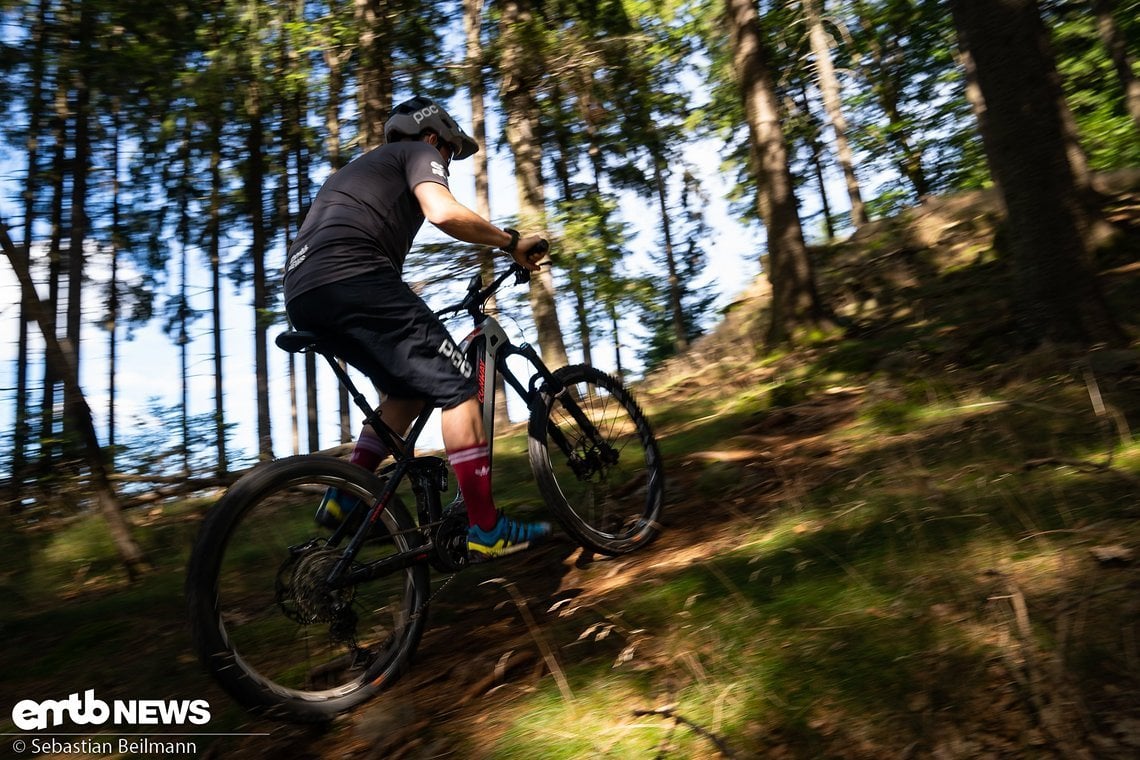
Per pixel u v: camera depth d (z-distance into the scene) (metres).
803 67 20.89
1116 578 1.81
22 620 3.71
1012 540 2.15
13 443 5.25
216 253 20.03
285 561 2.32
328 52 10.30
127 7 7.88
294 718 2.14
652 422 5.97
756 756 1.55
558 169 14.38
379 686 2.29
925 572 2.08
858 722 1.57
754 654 1.89
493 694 2.07
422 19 10.47
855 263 9.50
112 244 18.17
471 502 2.56
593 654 2.13
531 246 2.79
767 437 4.34
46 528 5.41
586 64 10.04
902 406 4.02
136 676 2.73
